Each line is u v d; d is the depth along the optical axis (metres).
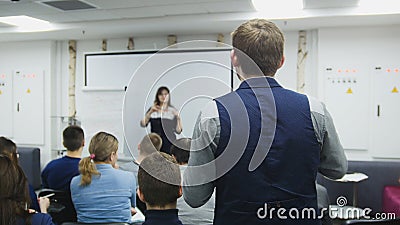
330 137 1.10
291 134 1.04
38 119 6.21
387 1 4.17
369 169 4.50
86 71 5.80
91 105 5.63
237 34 1.10
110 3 4.27
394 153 4.82
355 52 4.94
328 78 5.00
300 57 5.28
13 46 6.32
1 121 6.38
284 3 4.30
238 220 1.05
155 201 1.35
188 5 4.34
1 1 4.19
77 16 4.91
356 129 4.92
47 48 6.16
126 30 5.36
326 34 5.02
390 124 4.83
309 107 1.08
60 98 6.25
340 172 1.12
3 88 6.36
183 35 5.65
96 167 2.21
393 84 4.83
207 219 1.76
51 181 2.90
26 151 5.83
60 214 2.46
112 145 2.24
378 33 4.88
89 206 2.18
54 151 6.20
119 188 2.20
